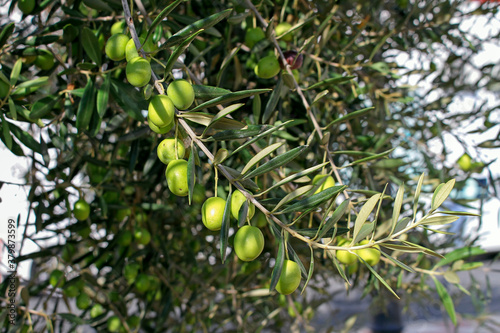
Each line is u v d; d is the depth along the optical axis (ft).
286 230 1.10
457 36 2.71
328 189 1.08
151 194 2.29
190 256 2.33
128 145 2.40
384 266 2.19
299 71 1.90
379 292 2.53
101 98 1.40
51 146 1.99
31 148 1.55
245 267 2.44
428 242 2.17
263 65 1.57
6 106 1.48
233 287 2.53
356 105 2.30
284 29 1.75
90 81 1.46
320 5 2.02
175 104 1.11
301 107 2.01
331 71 2.14
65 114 1.73
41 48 1.73
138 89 1.55
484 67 2.69
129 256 2.20
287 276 1.11
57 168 1.91
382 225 1.70
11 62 1.90
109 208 1.98
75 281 2.02
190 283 2.55
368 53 2.29
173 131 1.35
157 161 1.98
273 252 2.37
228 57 1.50
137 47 1.12
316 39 1.76
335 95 2.18
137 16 1.56
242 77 1.97
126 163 1.95
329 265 2.61
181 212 2.25
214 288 2.52
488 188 2.29
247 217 1.11
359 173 2.33
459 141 2.33
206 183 2.14
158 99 1.08
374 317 3.62
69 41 1.65
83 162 1.95
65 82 1.77
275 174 1.65
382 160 2.05
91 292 2.13
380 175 2.17
